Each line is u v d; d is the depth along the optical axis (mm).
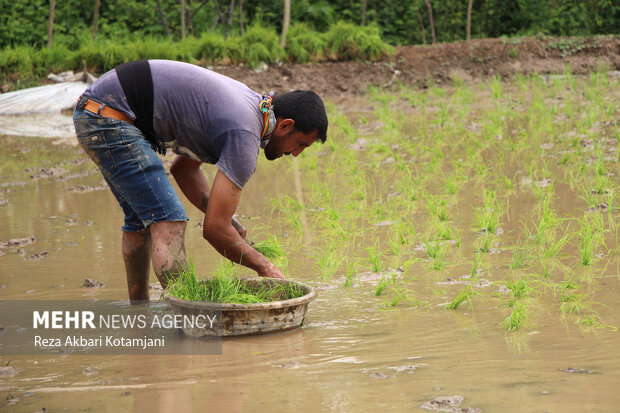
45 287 4645
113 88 3799
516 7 21578
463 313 3875
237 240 3885
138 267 4219
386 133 11062
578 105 12195
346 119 12508
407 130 11281
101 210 6938
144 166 3793
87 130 3826
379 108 13883
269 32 17484
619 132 9289
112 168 3834
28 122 13953
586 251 4621
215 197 3734
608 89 13750
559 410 2617
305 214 6508
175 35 20734
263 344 3520
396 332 3617
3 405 2865
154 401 2855
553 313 3795
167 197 3834
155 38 18719
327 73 16656
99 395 2938
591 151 8320
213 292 3809
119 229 6148
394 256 5098
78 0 21141
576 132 9664
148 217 3846
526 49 17094
